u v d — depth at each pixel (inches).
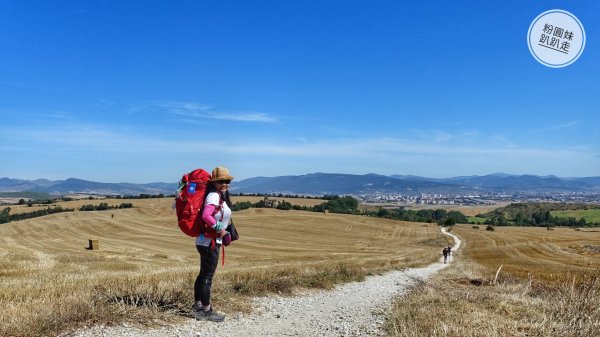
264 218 4153.5
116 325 229.0
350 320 297.3
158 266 1000.9
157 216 4175.7
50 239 2669.8
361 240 3299.7
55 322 212.4
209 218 244.8
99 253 1635.1
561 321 256.1
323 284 477.7
